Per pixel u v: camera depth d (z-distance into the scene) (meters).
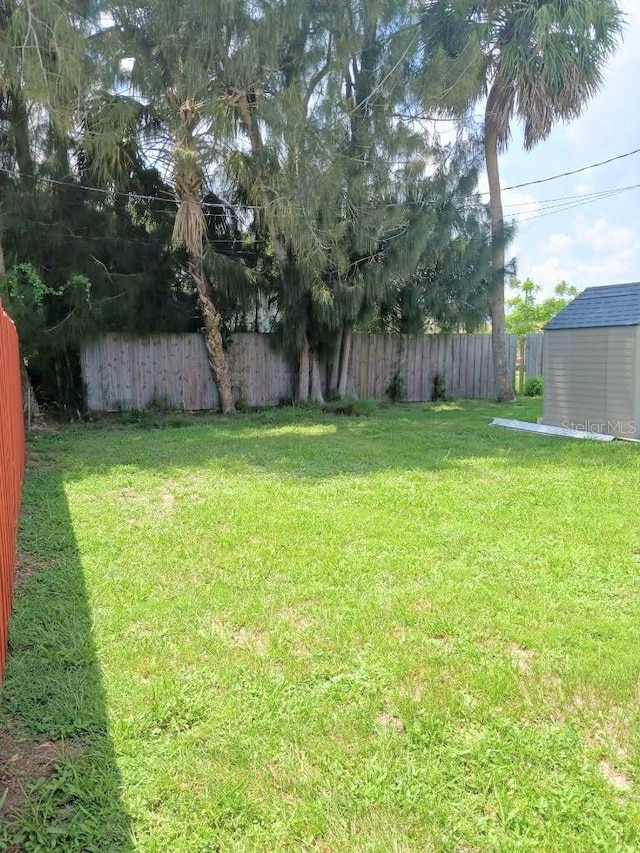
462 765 1.63
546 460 5.49
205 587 2.75
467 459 5.57
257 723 1.79
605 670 2.05
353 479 4.77
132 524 3.67
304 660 2.13
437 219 9.23
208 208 9.02
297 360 10.34
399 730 1.78
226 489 4.50
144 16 7.04
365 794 1.53
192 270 8.62
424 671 2.06
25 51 6.03
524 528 3.53
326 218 7.86
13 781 1.57
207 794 1.53
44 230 7.66
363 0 7.51
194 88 7.12
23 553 3.18
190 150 7.50
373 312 9.86
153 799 1.51
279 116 7.35
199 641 2.26
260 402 10.37
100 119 6.98
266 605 2.56
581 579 2.82
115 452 6.07
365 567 2.96
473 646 2.23
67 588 2.73
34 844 1.38
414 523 3.62
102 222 8.06
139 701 1.89
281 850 1.37
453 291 10.45
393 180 8.41
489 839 1.40
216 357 9.38
